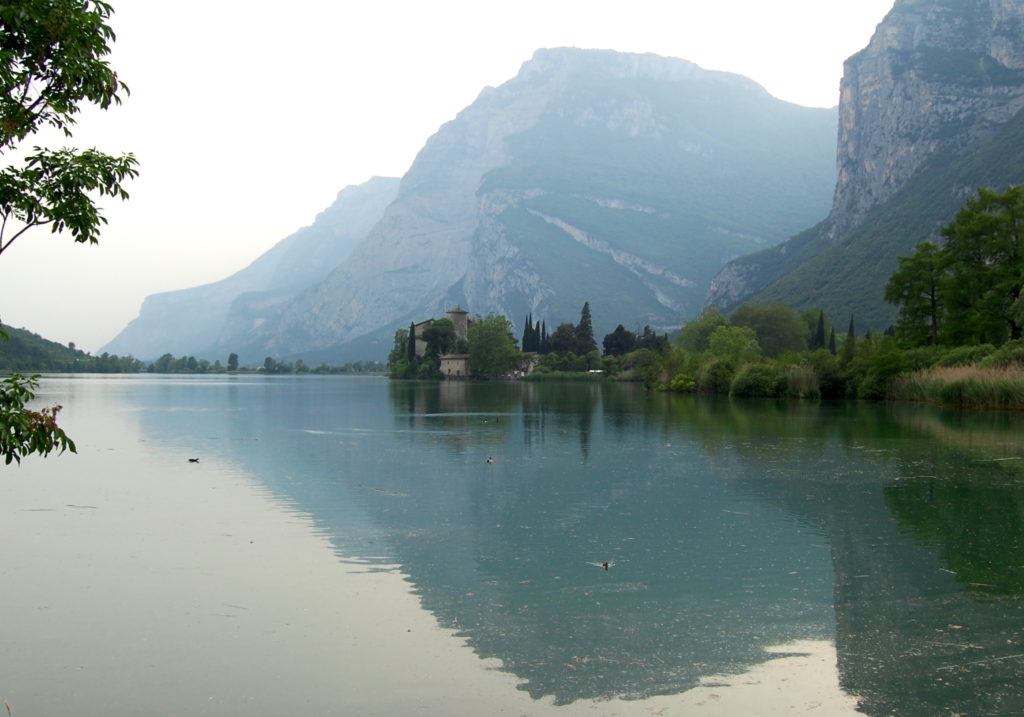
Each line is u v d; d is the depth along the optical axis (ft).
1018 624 46.62
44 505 80.89
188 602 50.65
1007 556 61.16
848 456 117.70
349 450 128.36
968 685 38.63
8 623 46.96
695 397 314.14
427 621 47.21
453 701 37.04
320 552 62.59
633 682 38.96
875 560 60.29
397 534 68.54
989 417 183.62
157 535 68.13
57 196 37.81
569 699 37.27
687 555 61.67
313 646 43.45
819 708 36.40
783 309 495.00
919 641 44.11
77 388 428.15
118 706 36.70
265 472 103.86
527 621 47.16
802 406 240.32
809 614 48.39
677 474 101.45
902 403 245.04
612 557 61.26
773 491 88.63
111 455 121.29
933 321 281.54
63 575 56.34
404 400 295.69
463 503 82.43
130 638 44.65
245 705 36.68
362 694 37.78
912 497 84.79
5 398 36.86
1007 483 93.15
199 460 115.55
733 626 46.34
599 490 89.86
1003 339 253.85
